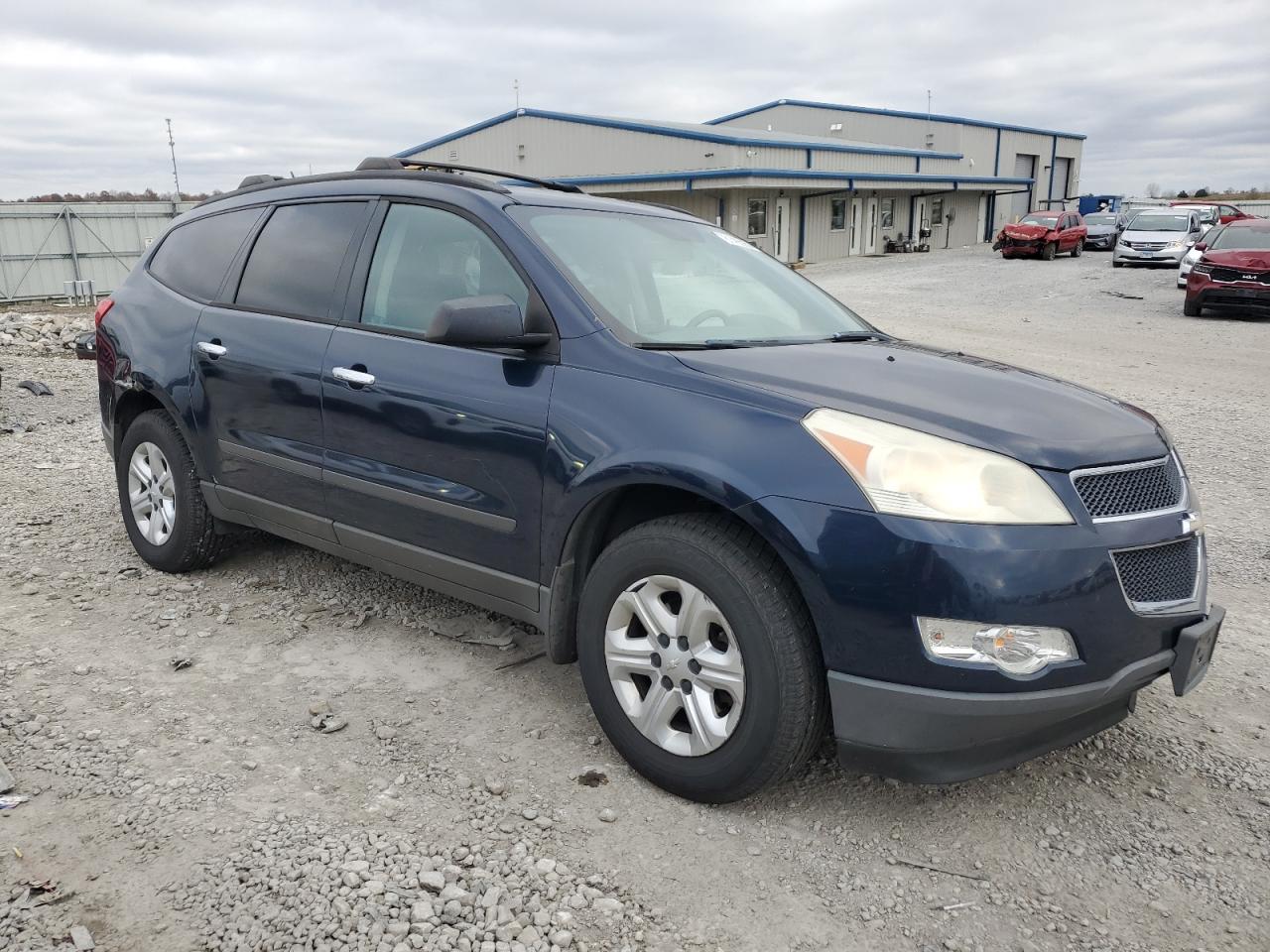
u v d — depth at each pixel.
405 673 3.64
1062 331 16.08
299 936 2.25
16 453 6.96
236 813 2.72
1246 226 18.23
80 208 27.39
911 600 2.45
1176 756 3.25
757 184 31.77
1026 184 50.38
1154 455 2.79
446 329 2.96
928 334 15.74
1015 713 2.46
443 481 3.30
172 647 3.81
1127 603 2.56
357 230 3.79
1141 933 2.41
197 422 4.20
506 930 2.31
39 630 3.91
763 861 2.63
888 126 50.31
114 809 2.71
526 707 3.41
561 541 3.02
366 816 2.73
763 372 2.89
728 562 2.64
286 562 4.74
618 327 3.10
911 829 2.80
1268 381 11.32
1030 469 2.54
